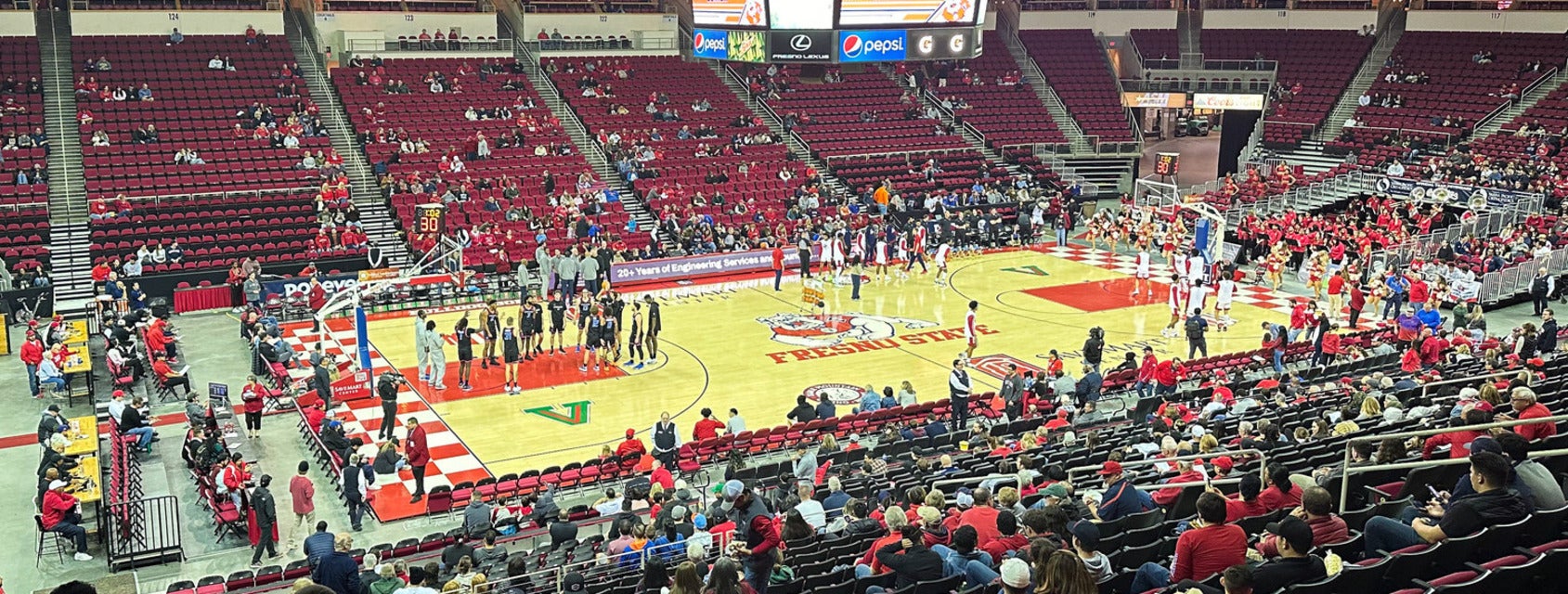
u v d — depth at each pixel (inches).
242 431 922.7
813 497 667.4
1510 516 329.4
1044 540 310.5
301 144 1662.2
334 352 1163.3
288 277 1380.4
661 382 1063.0
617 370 1101.7
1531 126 1872.5
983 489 462.6
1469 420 456.8
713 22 1594.5
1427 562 319.9
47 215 1405.0
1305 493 359.3
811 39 1509.6
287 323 1283.2
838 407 986.1
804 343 1195.9
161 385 984.9
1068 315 1318.9
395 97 1834.4
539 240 1424.7
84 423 821.9
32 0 1764.3
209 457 777.6
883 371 1096.8
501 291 1412.4
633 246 1578.5
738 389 1043.3
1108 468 585.0
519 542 678.5
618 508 714.8
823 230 1659.7
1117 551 417.1
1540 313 1286.9
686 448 821.2
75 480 713.6
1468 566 326.6
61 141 1595.7
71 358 984.3
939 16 1537.9
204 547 714.2
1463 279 1312.7
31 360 996.6
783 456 869.2
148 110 1660.9
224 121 1664.6
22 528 732.0
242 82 1770.4
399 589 465.1
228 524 725.9
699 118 1966.0
